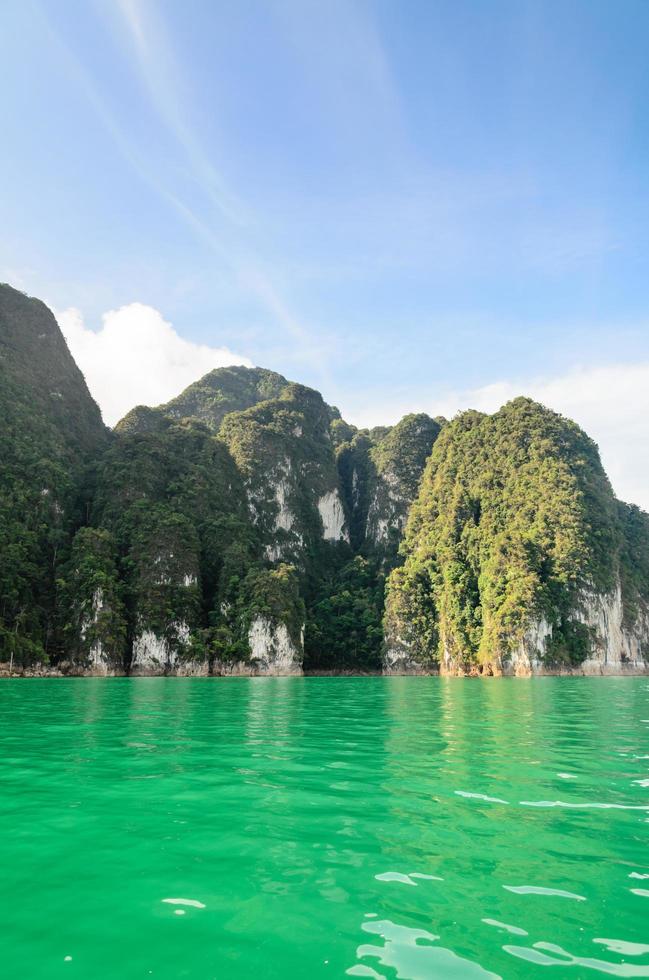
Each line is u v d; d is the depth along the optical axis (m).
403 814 8.37
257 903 5.51
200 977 4.33
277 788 9.87
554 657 93.00
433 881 6.03
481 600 103.25
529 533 104.81
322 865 6.43
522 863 6.54
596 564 100.25
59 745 14.48
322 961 4.54
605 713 24.33
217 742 15.13
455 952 4.69
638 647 108.19
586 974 4.39
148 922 5.14
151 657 82.88
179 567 90.75
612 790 9.82
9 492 85.88
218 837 7.33
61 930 4.99
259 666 88.12
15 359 106.19
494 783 10.32
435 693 40.09
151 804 8.84
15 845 7.00
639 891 5.83
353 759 12.67
